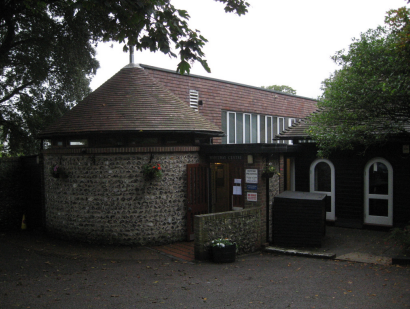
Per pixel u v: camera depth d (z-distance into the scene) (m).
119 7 5.90
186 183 10.36
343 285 6.08
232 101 16.97
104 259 8.42
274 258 8.67
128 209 9.68
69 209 10.23
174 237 10.10
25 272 7.16
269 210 10.26
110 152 9.66
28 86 14.98
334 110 9.56
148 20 6.32
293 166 13.10
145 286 6.16
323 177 12.50
